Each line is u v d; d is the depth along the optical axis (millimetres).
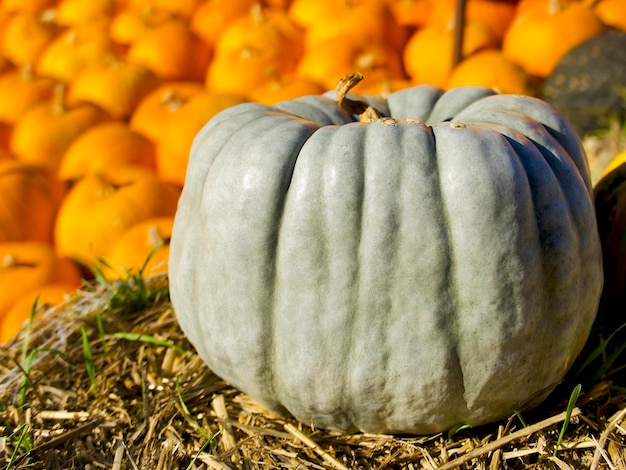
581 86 1121
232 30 1339
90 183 1002
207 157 578
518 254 493
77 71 1332
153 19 1413
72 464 589
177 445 590
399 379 518
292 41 1326
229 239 528
